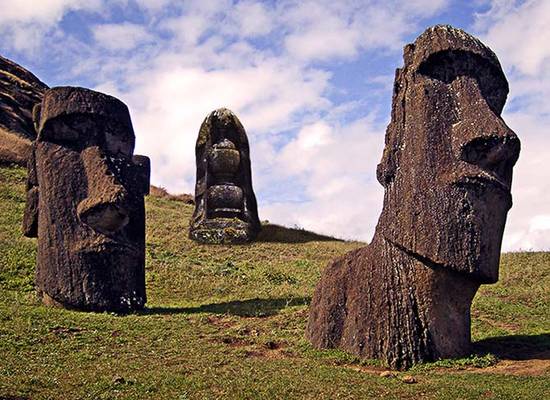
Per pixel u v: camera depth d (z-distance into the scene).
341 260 14.26
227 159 30.17
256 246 28.22
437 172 12.93
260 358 12.94
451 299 12.97
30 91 41.31
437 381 10.95
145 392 10.15
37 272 16.78
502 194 12.91
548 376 11.31
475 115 12.89
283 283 22.19
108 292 16.34
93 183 16.61
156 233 28.92
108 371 11.31
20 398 9.59
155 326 15.08
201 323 15.69
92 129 17.19
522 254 25.42
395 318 12.75
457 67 13.39
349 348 13.14
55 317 14.97
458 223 12.64
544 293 20.05
